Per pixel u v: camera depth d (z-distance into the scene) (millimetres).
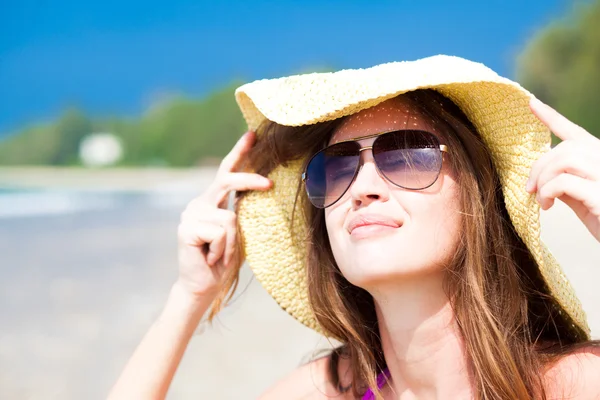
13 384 4742
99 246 12172
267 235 2354
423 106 1955
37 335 6070
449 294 1864
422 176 1855
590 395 1711
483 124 1976
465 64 1955
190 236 2316
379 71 1935
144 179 43156
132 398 2170
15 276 9273
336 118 2070
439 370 1902
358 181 1900
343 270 1956
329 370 2268
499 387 1753
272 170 2350
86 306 7086
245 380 4438
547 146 1749
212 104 63469
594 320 4621
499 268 1880
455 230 1876
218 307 2342
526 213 1811
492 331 1788
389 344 2043
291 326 5684
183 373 4637
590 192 1539
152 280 8375
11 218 19578
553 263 1908
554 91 39062
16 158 73188
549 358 1807
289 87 2020
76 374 4922
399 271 1813
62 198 28219
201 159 62344
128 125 69688
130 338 5812
